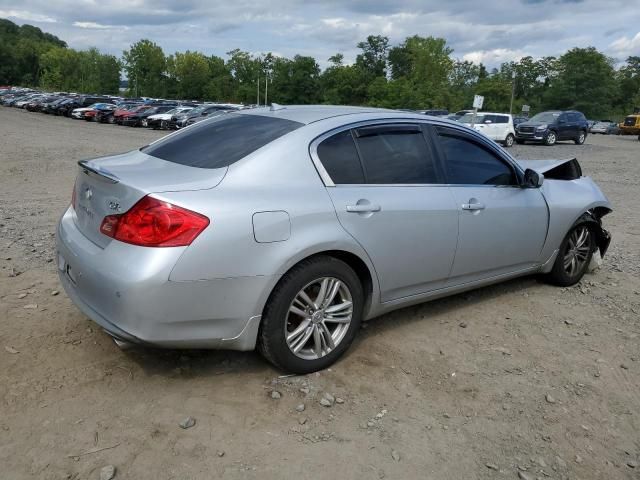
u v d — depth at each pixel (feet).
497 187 14.17
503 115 86.74
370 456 8.80
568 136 95.81
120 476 8.02
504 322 14.23
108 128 107.96
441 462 8.79
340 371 11.25
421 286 12.82
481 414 10.14
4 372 10.39
